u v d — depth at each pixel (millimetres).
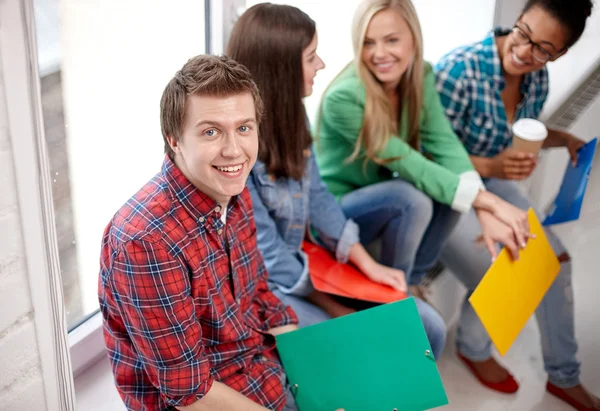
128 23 1269
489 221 1493
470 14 1963
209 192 945
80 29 1164
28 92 787
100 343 1328
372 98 1460
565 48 1509
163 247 880
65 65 1153
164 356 916
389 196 1519
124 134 1341
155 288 880
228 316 1036
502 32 1633
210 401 963
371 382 1165
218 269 1004
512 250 1441
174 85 880
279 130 1291
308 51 1274
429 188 1508
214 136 879
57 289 897
